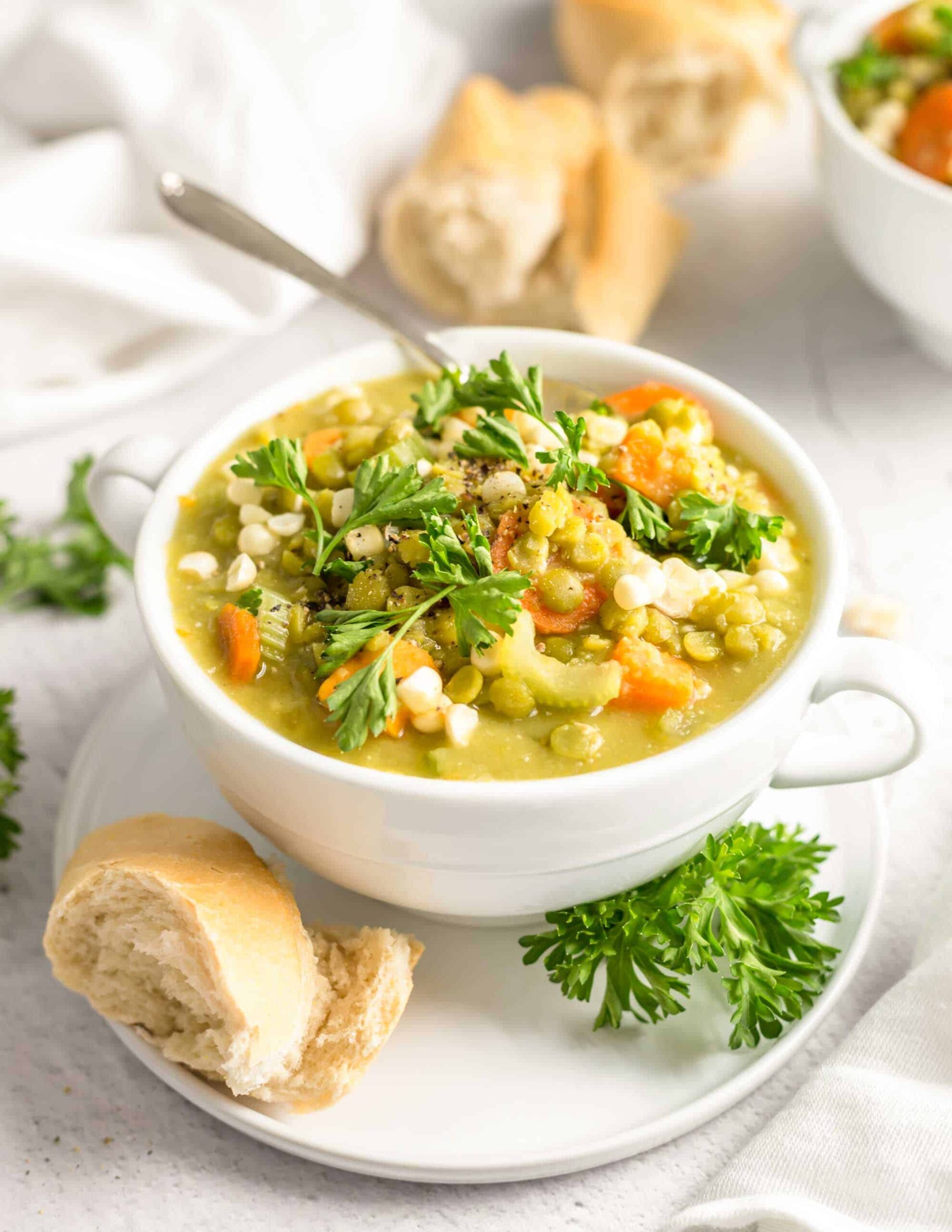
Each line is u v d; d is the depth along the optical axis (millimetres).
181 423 644
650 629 451
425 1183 453
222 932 435
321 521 467
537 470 475
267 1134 444
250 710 448
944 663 563
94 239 648
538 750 437
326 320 682
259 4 683
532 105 687
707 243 712
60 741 547
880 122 634
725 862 461
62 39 658
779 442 487
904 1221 426
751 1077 447
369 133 700
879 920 495
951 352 646
